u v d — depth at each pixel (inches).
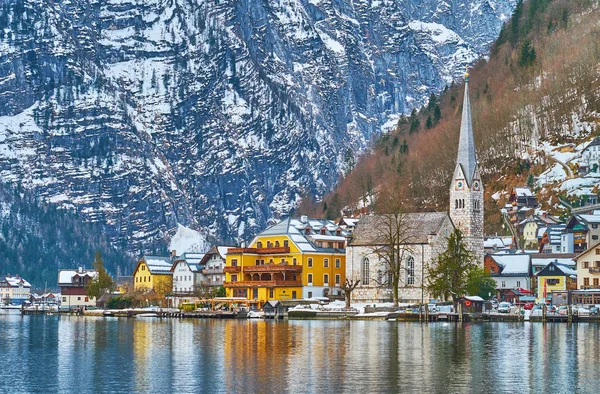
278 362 5979.3
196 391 4980.3
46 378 5398.6
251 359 6141.7
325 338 7608.3
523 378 5339.6
